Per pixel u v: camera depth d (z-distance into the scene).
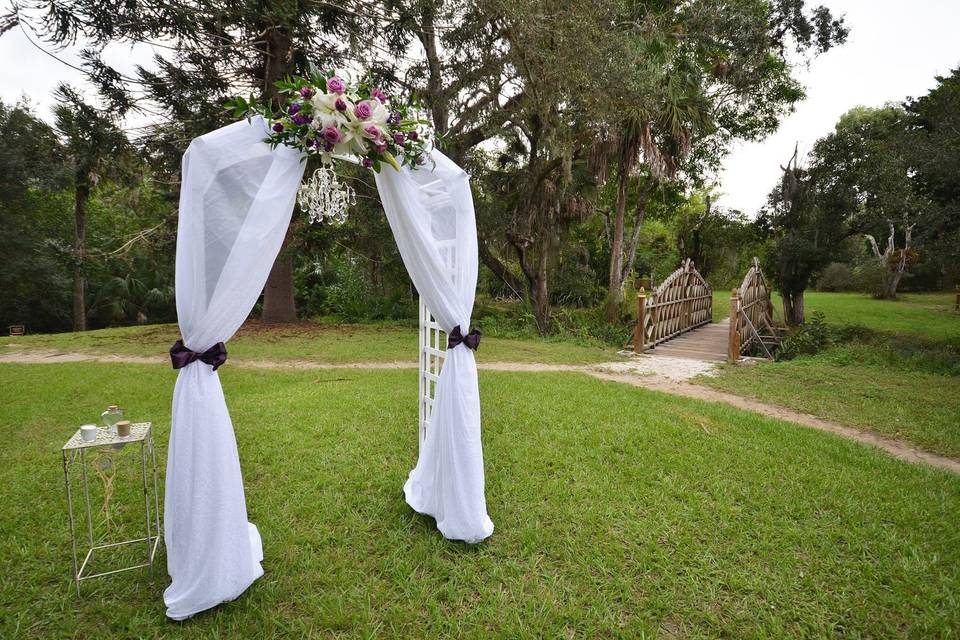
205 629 2.30
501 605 2.47
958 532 3.25
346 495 3.61
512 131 14.04
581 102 10.88
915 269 22.91
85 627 2.30
